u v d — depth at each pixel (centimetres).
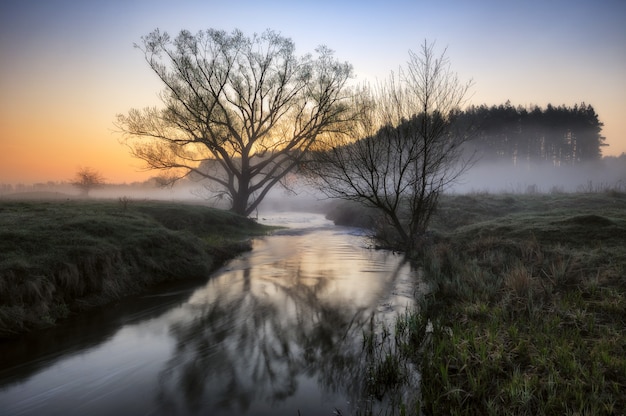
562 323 622
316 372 538
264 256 1562
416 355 579
